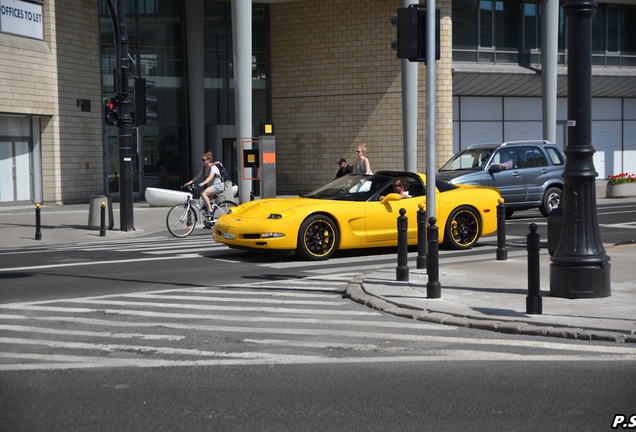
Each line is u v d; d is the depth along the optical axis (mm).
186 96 35875
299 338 8234
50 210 27984
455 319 8844
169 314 9562
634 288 10398
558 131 41656
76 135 31625
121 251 16328
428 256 9992
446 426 5438
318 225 14391
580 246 9719
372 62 36125
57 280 12367
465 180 21312
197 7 35500
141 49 34531
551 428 5387
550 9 36094
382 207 14812
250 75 30125
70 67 31281
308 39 37188
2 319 9289
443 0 35531
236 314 9531
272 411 5801
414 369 6969
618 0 41781
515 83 38750
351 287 10984
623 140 44062
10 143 29281
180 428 5441
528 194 22438
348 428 5410
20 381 6645
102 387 6457
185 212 19844
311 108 37344
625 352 7516
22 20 29000
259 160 24031
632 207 26688
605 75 41062
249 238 14188
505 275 11719
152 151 35062
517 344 7871
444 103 35812
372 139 36312
